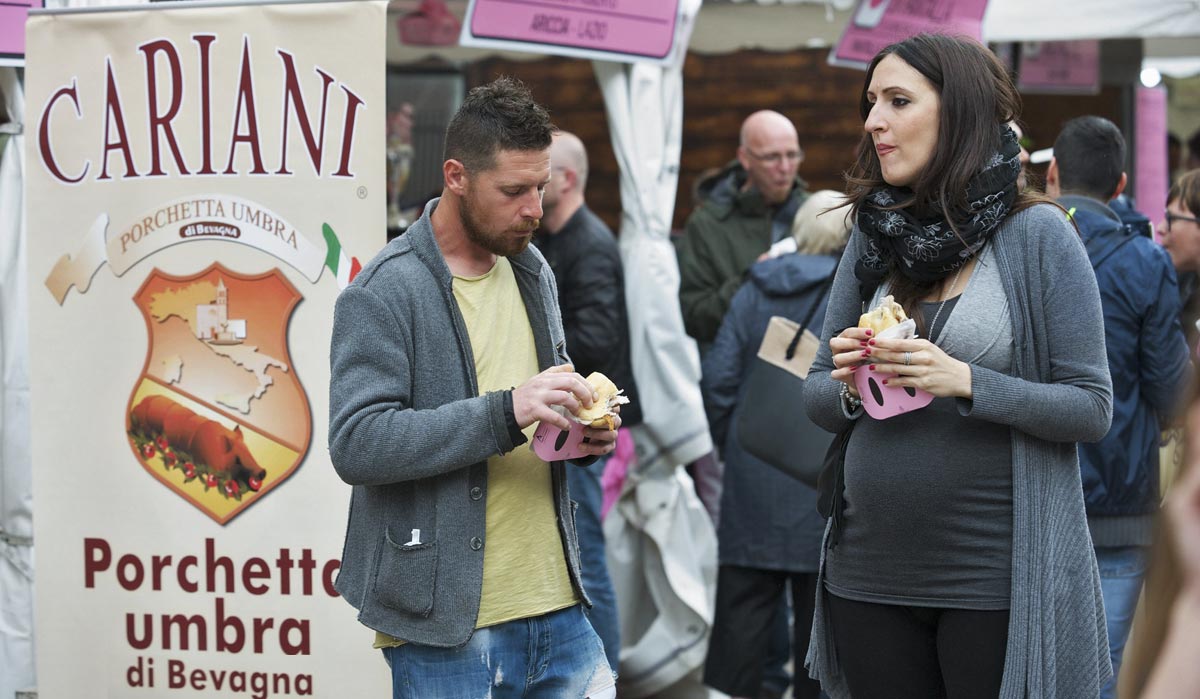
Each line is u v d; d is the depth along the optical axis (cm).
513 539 533
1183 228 865
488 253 544
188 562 670
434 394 523
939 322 527
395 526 523
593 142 1551
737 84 1491
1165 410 741
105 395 674
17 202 750
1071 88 1474
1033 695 504
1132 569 749
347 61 642
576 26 868
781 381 771
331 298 650
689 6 948
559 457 523
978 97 512
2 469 753
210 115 656
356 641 657
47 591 684
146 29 659
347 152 645
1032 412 500
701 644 948
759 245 1109
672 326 941
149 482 671
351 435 507
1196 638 209
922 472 518
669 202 953
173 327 665
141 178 664
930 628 536
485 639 527
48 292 677
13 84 749
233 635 667
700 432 938
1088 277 518
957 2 1041
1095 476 736
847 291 573
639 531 965
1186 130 2138
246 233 656
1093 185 785
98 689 681
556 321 564
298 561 659
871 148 556
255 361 658
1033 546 511
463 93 1591
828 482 564
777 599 889
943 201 509
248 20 650
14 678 759
